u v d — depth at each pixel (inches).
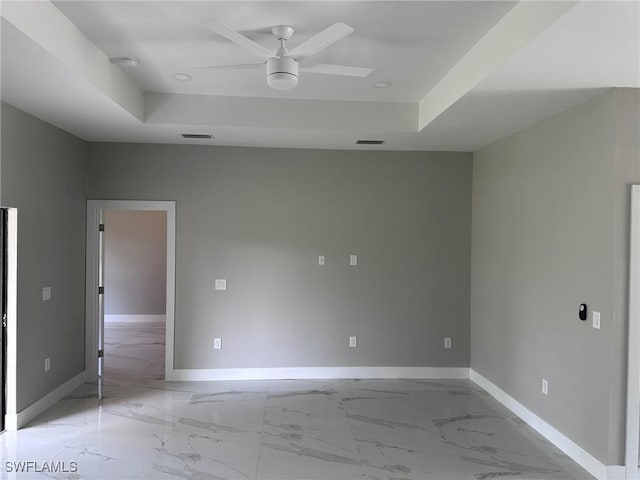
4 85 127.4
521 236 173.5
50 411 173.0
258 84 163.3
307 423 164.9
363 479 126.9
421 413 176.1
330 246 217.0
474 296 217.6
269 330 215.0
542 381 157.9
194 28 118.6
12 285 152.4
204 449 143.5
